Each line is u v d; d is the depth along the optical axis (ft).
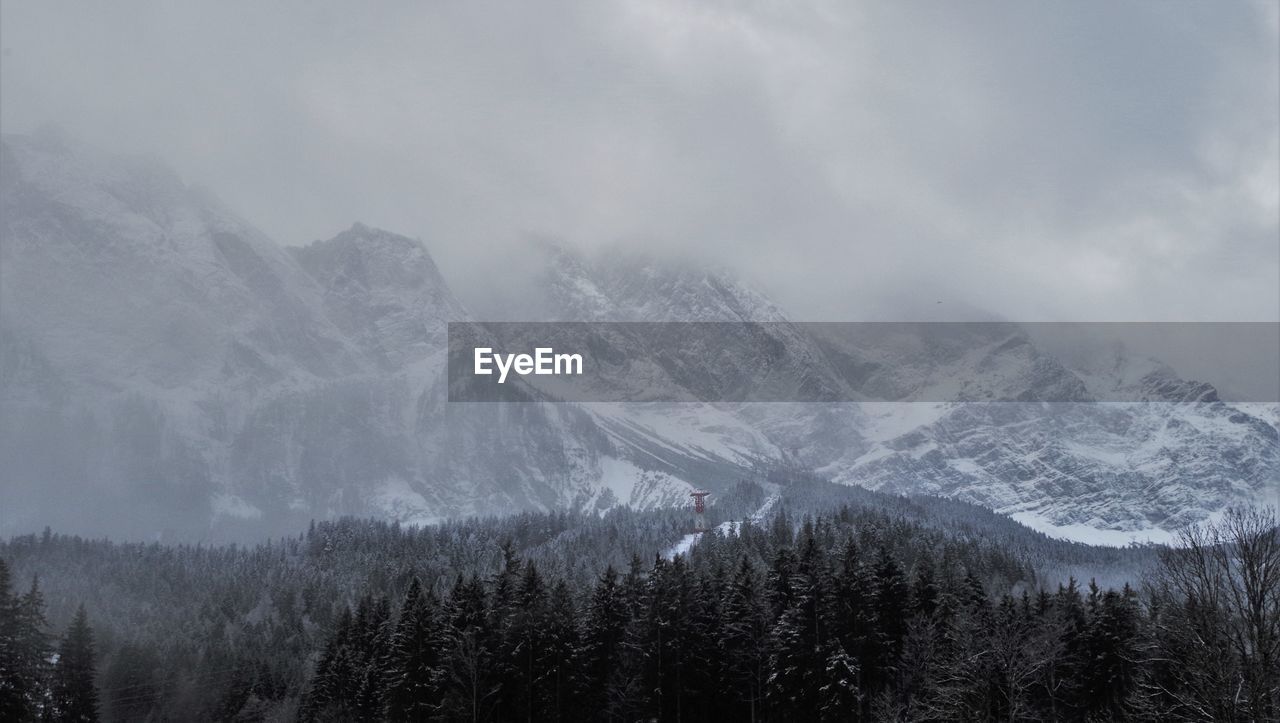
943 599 383.86
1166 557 219.00
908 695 355.56
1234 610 200.23
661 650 391.04
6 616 385.70
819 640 368.68
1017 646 322.55
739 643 392.88
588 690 385.91
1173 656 252.42
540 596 398.62
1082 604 399.85
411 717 383.04
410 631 393.29
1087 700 349.20
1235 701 187.01
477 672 377.50
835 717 350.84
